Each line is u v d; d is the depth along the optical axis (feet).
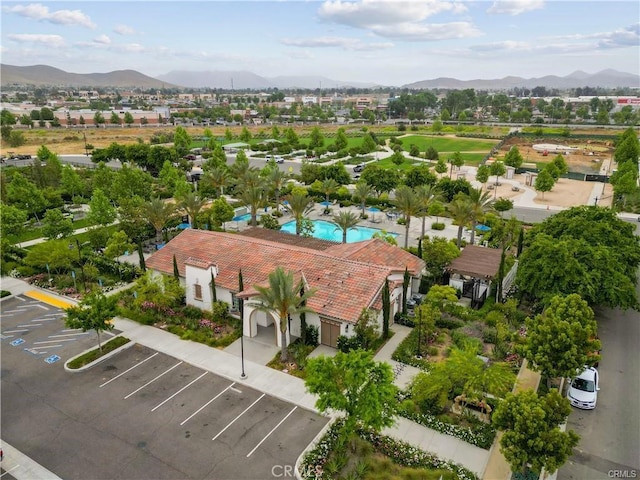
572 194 277.44
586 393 88.22
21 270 154.20
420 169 246.06
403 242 188.44
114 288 143.02
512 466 64.39
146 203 175.11
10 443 79.82
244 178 211.82
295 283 115.14
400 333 115.14
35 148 460.96
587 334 82.28
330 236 202.59
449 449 77.20
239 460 75.72
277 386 94.89
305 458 75.10
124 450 78.02
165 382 96.94
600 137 510.58
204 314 124.06
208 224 186.39
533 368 85.81
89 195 255.29
